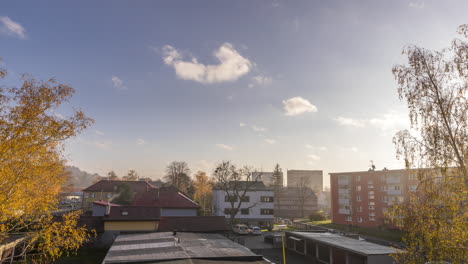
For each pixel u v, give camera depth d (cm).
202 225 3622
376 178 6406
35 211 1638
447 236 1245
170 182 9125
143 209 3616
